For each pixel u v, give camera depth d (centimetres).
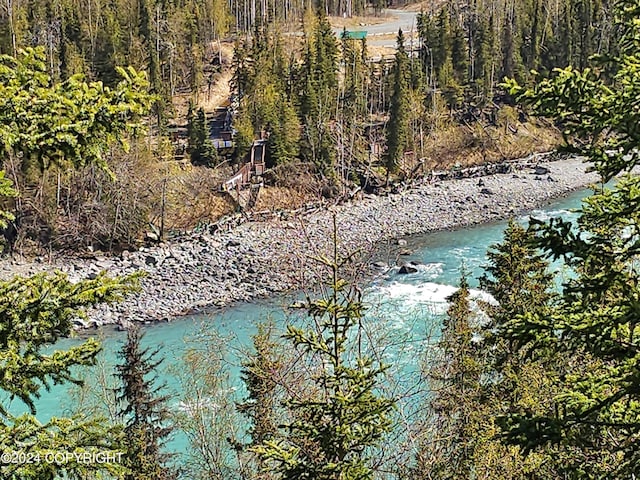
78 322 3834
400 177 6975
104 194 5128
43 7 7694
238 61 7562
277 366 1559
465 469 1470
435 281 4334
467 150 7788
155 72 6869
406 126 7025
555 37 9344
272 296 4209
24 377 738
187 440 2436
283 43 8600
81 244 5041
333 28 12038
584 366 1531
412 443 1434
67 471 712
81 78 734
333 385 1105
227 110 7950
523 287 1962
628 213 805
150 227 5347
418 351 2186
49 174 4975
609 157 814
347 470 1062
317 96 6800
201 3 9469
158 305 4100
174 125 7350
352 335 2020
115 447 761
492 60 8594
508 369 1691
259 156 6669
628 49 831
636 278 820
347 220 5572
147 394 1989
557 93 807
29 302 747
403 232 5562
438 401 1717
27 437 724
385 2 14225
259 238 5094
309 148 6366
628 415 805
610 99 787
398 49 7556
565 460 1141
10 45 6356
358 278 1636
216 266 4678
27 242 4900
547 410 1505
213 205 5853
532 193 6631
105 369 2664
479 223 5891
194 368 2227
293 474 1092
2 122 682
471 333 1986
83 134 702
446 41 8500
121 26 7456
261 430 1638
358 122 6869
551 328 797
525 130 8188
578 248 817
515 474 1322
